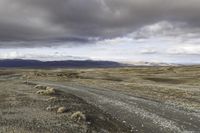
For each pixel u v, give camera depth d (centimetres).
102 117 3347
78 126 2638
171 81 10544
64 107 3353
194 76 13050
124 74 16825
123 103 4866
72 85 8700
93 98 5556
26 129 2344
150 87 7675
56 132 2339
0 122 2559
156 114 3875
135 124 3244
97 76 14550
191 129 3048
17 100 4084
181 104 4794
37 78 12381
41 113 3128
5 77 13038
